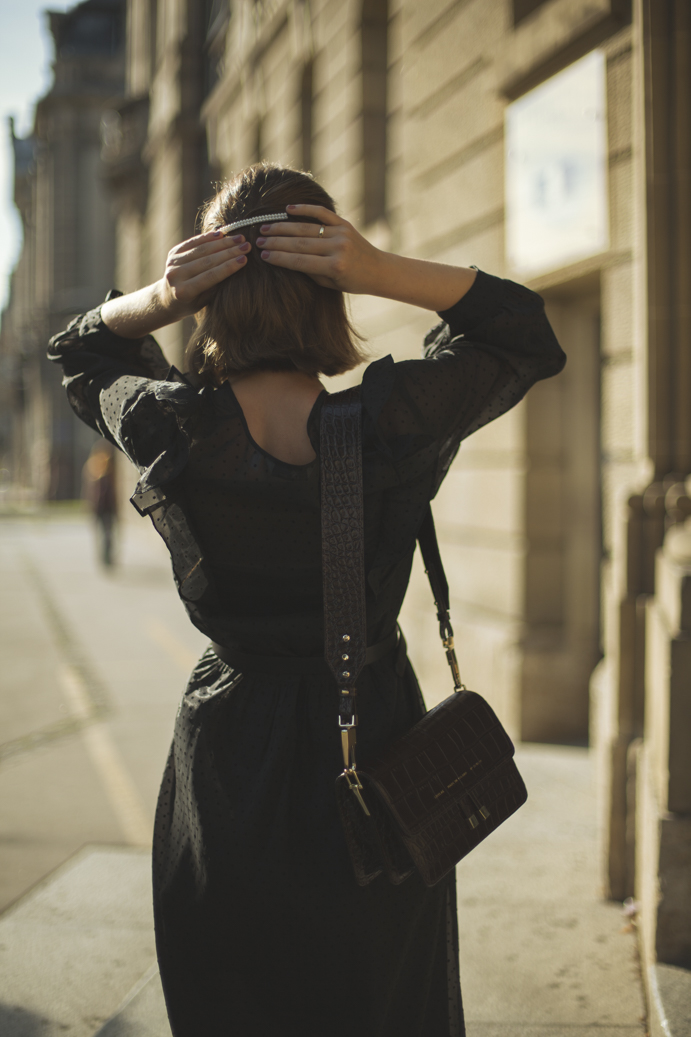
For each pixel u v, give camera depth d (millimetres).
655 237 3590
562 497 5164
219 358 1281
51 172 43875
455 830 1271
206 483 1230
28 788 4383
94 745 5129
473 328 1400
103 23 44094
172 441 1235
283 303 1239
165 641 8406
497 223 5168
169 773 1440
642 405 3609
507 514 5250
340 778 1221
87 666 7289
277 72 9734
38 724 5578
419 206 6180
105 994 2539
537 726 5055
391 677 1371
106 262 44156
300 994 1280
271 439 1254
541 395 5129
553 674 5059
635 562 3205
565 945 2746
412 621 6438
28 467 53625
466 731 1363
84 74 43688
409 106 6305
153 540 17469
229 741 1315
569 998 2443
